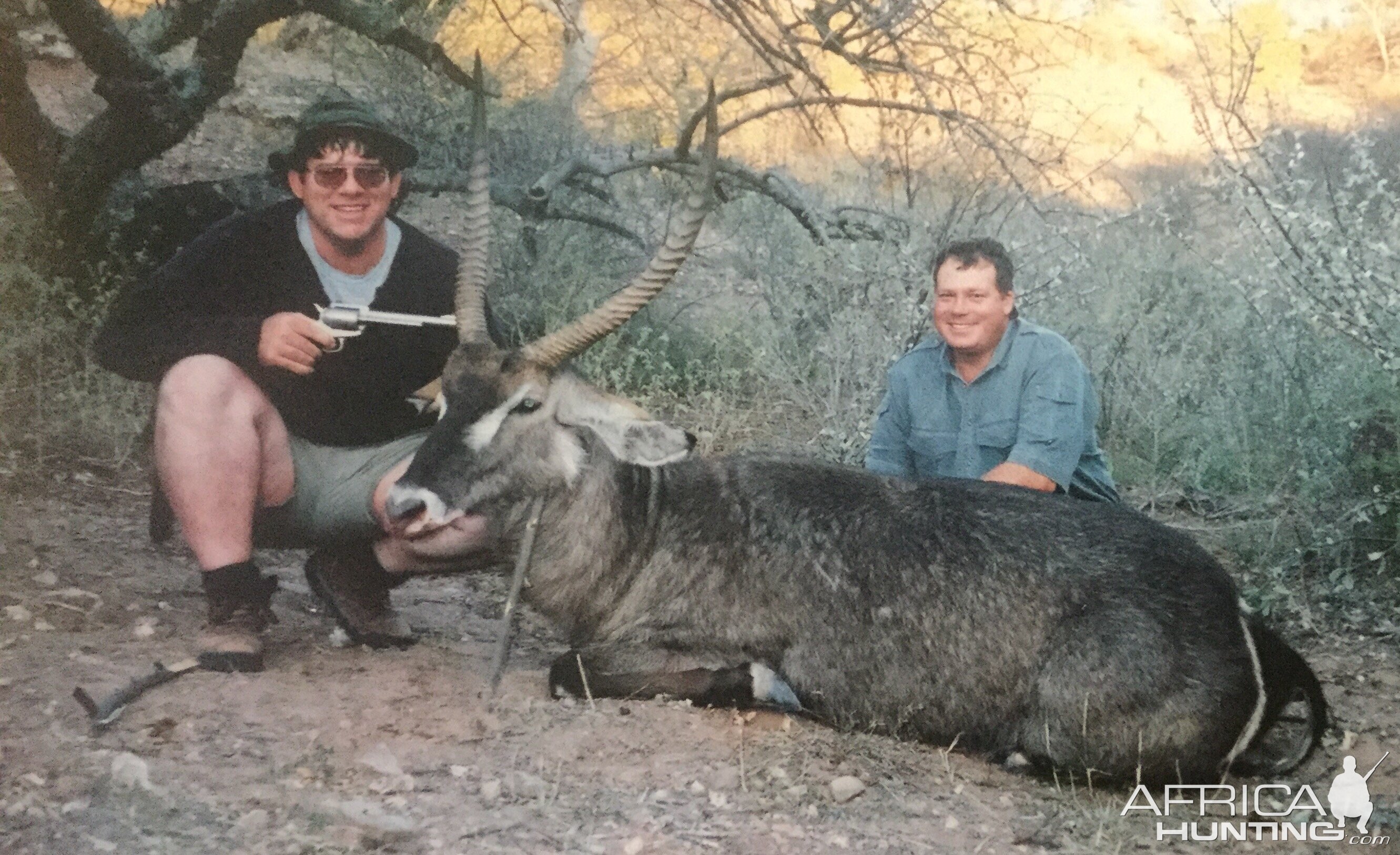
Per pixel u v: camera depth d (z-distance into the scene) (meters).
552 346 4.39
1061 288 7.73
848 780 3.99
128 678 4.16
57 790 3.46
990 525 4.43
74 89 11.24
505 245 9.42
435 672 4.55
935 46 8.16
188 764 3.69
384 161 4.51
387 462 4.72
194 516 4.29
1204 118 7.35
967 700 4.36
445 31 11.42
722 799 3.85
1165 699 4.16
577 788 3.83
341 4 7.90
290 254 4.62
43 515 5.61
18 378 6.75
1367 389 6.84
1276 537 6.32
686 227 4.33
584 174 8.70
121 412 6.57
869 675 4.41
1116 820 4.05
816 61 10.09
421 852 3.39
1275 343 7.38
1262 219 7.65
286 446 4.54
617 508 4.53
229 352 4.35
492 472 4.36
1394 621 5.76
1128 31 17.50
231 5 7.64
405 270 4.75
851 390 7.23
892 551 4.43
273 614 4.51
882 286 7.39
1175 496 7.20
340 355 4.64
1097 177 12.01
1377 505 6.04
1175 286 8.53
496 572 5.96
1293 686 4.43
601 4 11.41
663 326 8.80
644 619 4.52
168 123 7.45
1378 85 18.78
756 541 4.51
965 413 5.22
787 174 9.91
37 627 4.52
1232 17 8.80
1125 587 4.25
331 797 3.59
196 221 7.89
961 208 8.23
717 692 4.46
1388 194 6.52
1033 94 10.71
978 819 3.96
